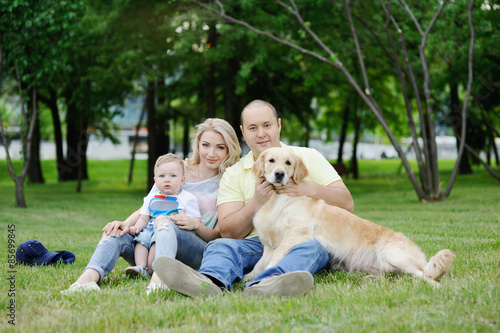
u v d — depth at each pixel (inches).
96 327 87.4
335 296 107.0
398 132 962.1
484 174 757.9
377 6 476.4
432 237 201.2
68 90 636.1
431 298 101.9
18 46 393.1
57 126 816.3
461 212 310.3
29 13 378.9
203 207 147.7
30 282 126.0
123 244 131.6
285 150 138.4
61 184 799.7
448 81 591.8
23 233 252.4
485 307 92.8
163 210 137.9
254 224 135.6
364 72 418.0
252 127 147.2
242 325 88.1
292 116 791.7
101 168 1240.8
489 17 477.7
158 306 100.7
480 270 128.0
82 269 147.6
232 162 149.7
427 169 416.5
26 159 423.8
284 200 134.1
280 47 536.1
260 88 647.8
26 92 421.7
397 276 127.0
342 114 988.6
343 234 134.3
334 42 510.6
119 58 507.2
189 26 499.2
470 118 687.7
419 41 478.6
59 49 418.0
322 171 149.2
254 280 113.5
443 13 441.4
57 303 103.5
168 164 140.1
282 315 93.2
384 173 1005.8
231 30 486.9
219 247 125.3
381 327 84.7
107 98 616.7
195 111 703.7
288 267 115.3
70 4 395.5
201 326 87.5
